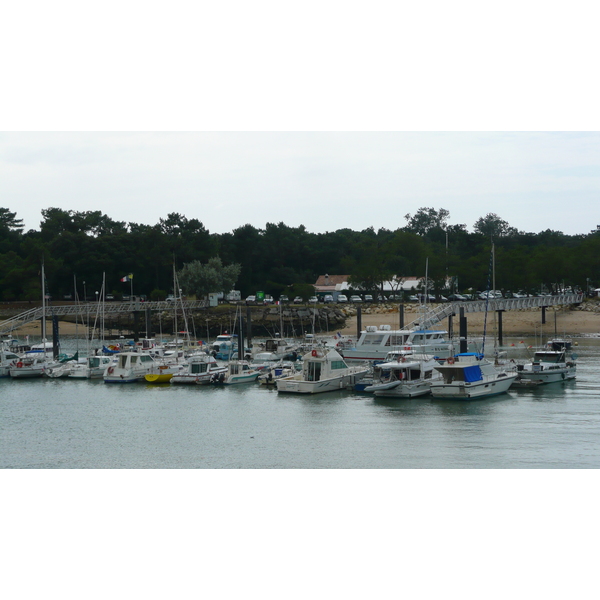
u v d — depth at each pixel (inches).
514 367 2706.7
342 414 2183.8
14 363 3139.8
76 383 2928.2
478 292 6835.6
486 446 1765.5
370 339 3134.8
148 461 1697.8
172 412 2274.9
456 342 3257.9
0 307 6471.5
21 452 1803.6
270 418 2150.6
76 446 1857.8
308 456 1712.6
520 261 6752.0
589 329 5137.8
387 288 7308.1
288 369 2881.4
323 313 5733.3
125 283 7135.8
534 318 5639.8
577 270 6569.9
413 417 2113.7
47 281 6811.0
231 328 5634.8
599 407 2228.1
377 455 1706.4
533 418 2075.5
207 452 1774.1
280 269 7755.9
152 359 3051.2
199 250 7313.0
